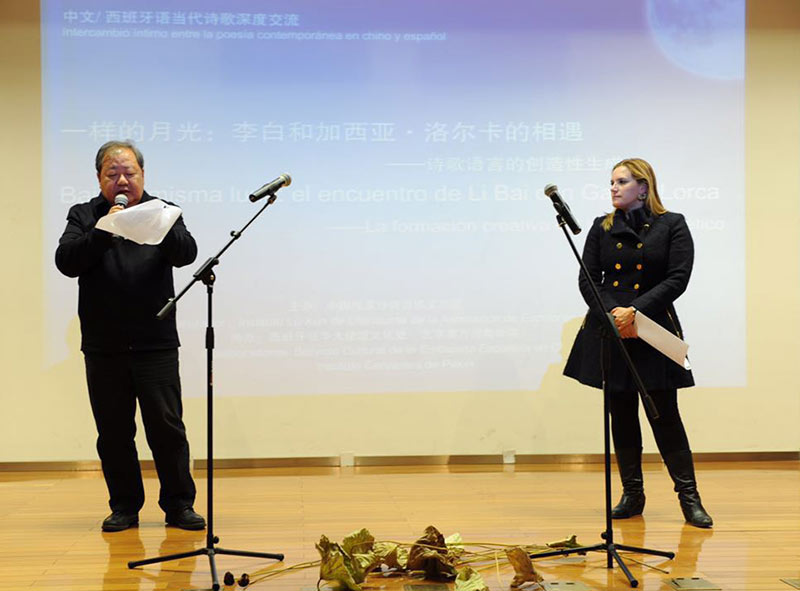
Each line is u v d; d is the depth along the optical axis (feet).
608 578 10.65
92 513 14.32
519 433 18.70
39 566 11.17
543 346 18.72
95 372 13.05
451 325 18.60
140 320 12.94
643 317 12.34
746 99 18.94
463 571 10.20
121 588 10.28
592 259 14.03
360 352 18.48
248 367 18.29
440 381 18.61
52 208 17.98
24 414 18.01
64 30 17.95
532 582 10.40
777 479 17.04
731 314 18.93
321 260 18.40
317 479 17.19
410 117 18.52
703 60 18.88
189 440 18.19
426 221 18.56
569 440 18.76
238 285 18.25
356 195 18.45
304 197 18.37
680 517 13.84
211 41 18.19
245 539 12.53
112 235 12.09
